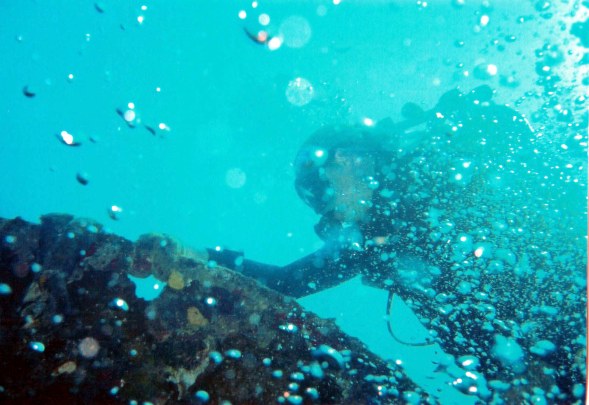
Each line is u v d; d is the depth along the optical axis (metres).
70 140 2.13
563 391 1.65
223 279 1.63
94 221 1.66
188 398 1.44
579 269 1.79
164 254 1.63
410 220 2.07
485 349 1.90
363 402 1.46
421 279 2.04
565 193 1.92
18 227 1.54
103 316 1.50
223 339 1.54
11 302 1.45
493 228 1.95
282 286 2.25
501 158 2.05
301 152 2.29
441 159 2.09
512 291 1.86
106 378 1.41
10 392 1.32
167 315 1.55
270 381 1.47
